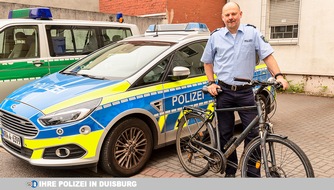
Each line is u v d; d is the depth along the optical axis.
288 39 11.00
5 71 5.54
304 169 3.01
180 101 4.45
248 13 11.77
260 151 3.20
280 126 6.42
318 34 10.17
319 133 5.92
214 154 3.62
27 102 3.88
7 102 4.10
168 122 4.35
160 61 4.39
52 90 4.04
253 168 3.30
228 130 3.65
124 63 4.54
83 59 5.20
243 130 3.57
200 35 5.06
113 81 4.09
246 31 3.42
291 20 10.87
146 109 4.06
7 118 3.96
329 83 10.10
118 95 3.90
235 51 3.42
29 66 5.80
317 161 4.52
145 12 11.48
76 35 6.48
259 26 11.52
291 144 3.03
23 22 5.82
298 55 10.70
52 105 3.69
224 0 12.27
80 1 14.26
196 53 4.89
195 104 4.62
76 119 3.58
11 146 4.01
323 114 7.50
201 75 4.82
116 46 5.22
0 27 5.56
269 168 3.10
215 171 3.63
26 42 5.85
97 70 4.59
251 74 3.51
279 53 11.17
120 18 7.36
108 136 3.78
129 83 4.04
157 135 4.25
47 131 3.55
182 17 11.17
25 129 3.72
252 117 3.45
